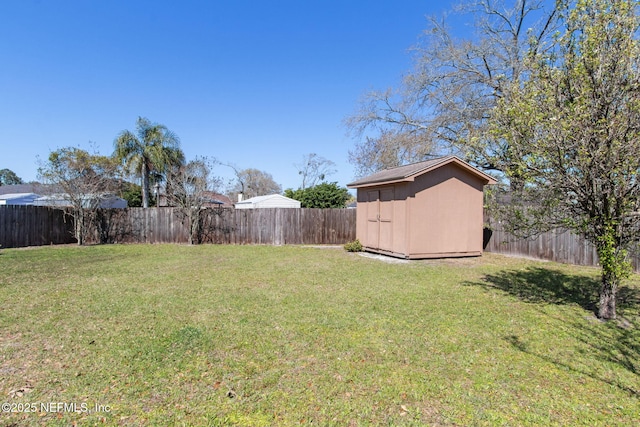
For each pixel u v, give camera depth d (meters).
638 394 2.69
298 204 23.95
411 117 16.56
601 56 3.88
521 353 3.43
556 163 4.17
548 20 11.98
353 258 10.10
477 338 3.81
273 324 4.19
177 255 10.55
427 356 3.34
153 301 5.16
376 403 2.54
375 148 19.03
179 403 2.52
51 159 14.02
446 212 10.09
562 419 2.37
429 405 2.52
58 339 3.67
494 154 5.20
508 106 4.68
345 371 3.02
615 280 4.40
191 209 14.27
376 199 11.25
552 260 9.55
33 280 6.66
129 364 3.11
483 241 11.78
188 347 3.48
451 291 5.97
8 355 3.28
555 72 4.25
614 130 3.75
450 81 14.80
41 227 13.44
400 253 9.92
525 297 5.60
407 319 4.42
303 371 3.01
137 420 2.32
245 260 9.54
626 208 4.11
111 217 14.56
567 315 4.65
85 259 9.59
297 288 6.11
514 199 5.23
